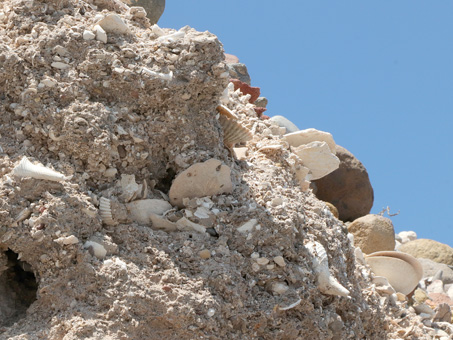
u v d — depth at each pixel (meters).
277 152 9.41
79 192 7.39
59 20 8.02
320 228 8.60
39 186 7.20
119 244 7.44
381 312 9.34
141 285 7.04
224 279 7.32
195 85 7.93
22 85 7.73
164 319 6.98
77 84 7.67
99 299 6.95
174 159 7.97
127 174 7.83
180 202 7.94
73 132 7.45
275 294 7.66
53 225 7.07
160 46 7.98
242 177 8.41
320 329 7.78
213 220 7.76
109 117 7.68
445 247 14.93
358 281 9.43
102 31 7.88
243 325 7.36
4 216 7.05
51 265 7.10
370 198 13.80
